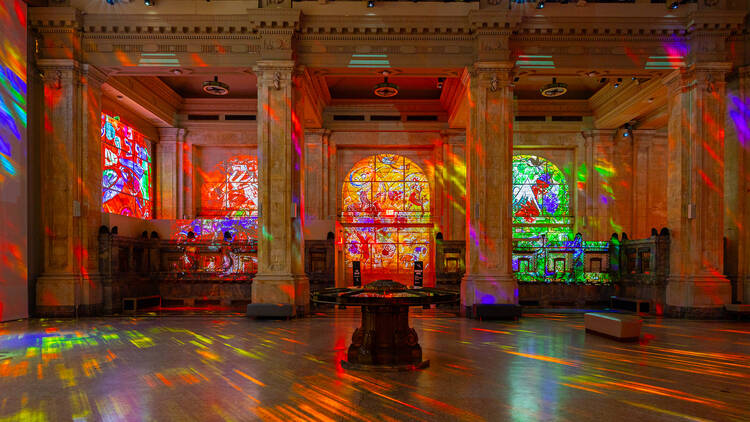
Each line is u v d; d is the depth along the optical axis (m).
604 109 19.88
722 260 13.06
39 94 13.01
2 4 11.54
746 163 13.32
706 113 13.16
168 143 20.70
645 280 14.24
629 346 8.69
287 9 12.77
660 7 13.23
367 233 21.45
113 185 17.62
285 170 12.92
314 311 14.01
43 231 12.87
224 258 16.23
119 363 7.22
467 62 13.39
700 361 7.45
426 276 21.19
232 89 19.97
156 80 18.30
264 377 6.39
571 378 6.38
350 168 21.55
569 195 21.62
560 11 13.27
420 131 20.92
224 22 13.09
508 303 12.58
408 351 7.00
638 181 20.70
